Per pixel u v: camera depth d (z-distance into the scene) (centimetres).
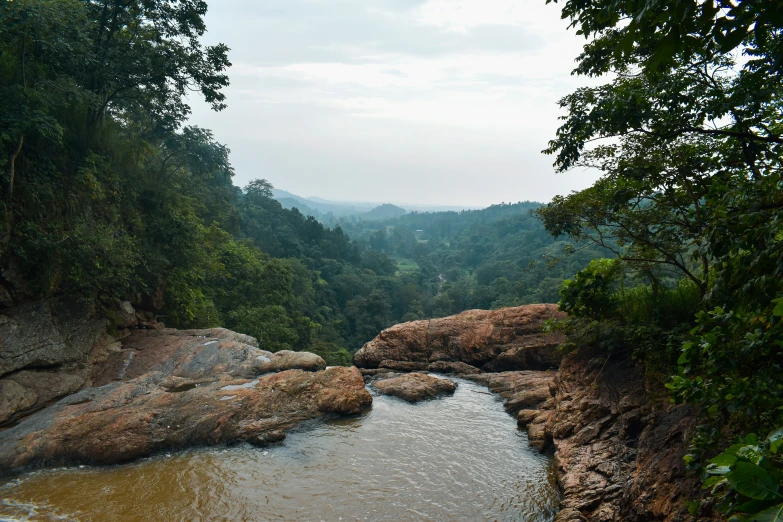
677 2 277
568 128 704
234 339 1508
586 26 503
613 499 609
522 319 1543
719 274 371
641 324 779
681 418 605
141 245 1541
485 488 746
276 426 981
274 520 660
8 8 1036
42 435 862
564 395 881
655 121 658
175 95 1844
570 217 861
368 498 719
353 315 7169
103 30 1438
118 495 727
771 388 361
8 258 1088
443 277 13962
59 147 1261
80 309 1230
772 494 201
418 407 1157
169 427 922
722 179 605
